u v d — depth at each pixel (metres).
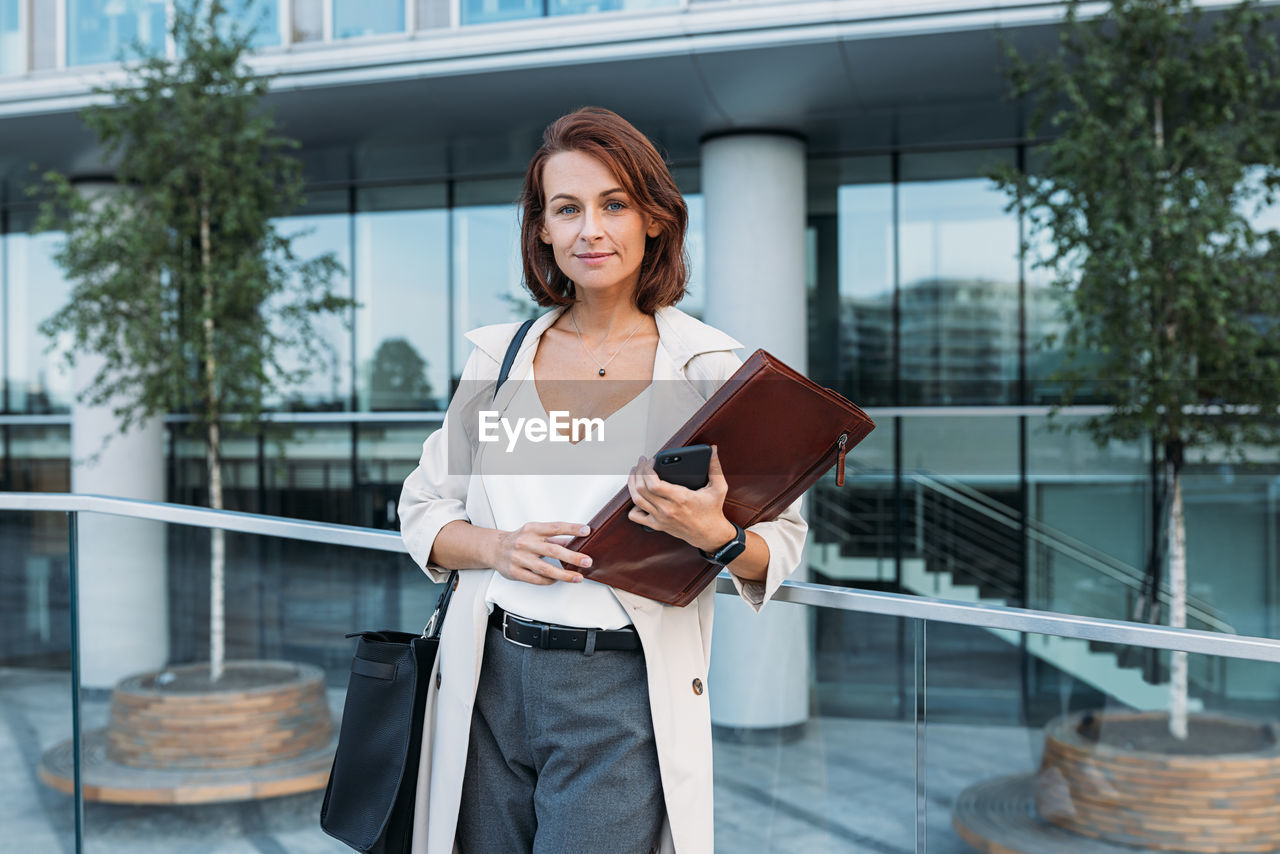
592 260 1.52
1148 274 5.89
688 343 1.56
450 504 1.70
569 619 1.52
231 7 7.48
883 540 8.48
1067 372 6.68
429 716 1.67
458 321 9.40
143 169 7.10
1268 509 8.04
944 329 8.53
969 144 8.42
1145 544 8.20
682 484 1.37
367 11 7.20
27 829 2.98
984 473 8.41
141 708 3.48
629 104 7.33
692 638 1.61
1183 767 2.93
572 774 1.53
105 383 9.04
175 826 3.44
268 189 7.46
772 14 6.39
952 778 2.69
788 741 2.69
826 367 8.70
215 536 3.56
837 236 8.70
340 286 9.58
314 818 3.41
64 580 2.96
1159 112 6.31
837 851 2.60
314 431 9.48
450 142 8.27
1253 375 6.39
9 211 10.70
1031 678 2.93
